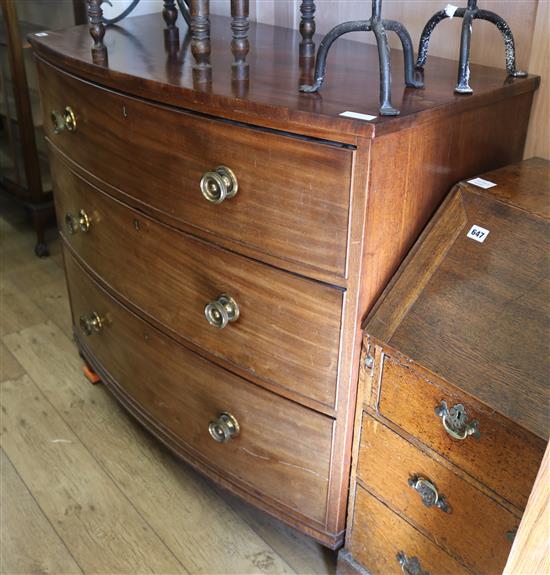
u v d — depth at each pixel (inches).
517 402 32.0
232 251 42.1
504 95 41.1
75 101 50.4
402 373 37.7
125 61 46.2
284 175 36.9
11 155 94.3
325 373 41.1
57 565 51.1
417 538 41.3
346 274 37.3
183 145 41.4
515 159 46.3
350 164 34.1
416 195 38.4
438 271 37.4
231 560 51.9
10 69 86.0
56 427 65.1
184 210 43.8
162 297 49.5
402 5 51.0
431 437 37.6
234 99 36.7
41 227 95.0
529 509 32.4
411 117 34.3
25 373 72.8
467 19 39.5
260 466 48.4
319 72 38.2
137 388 58.0
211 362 47.9
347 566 47.6
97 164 50.6
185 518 55.5
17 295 87.6
